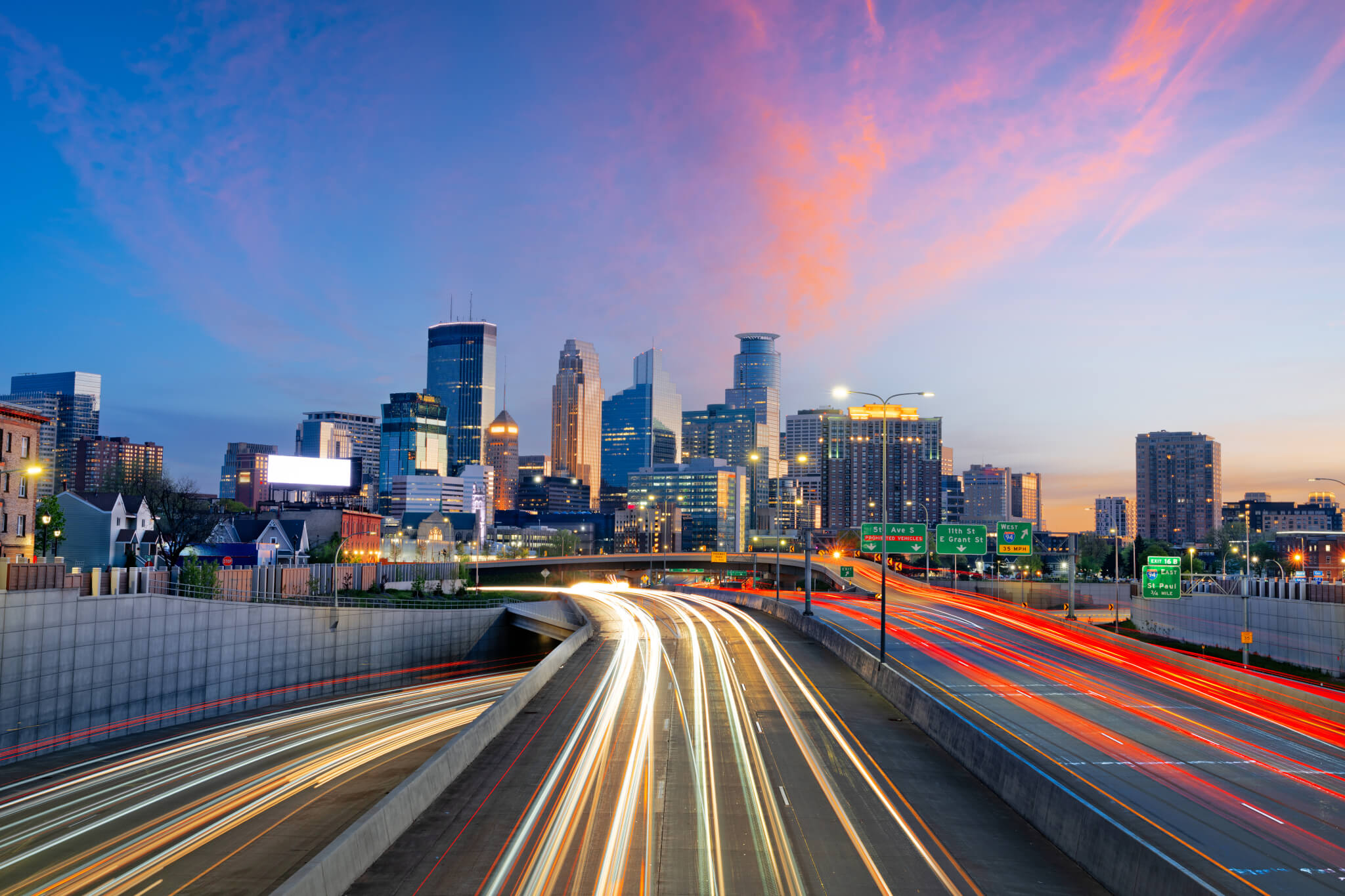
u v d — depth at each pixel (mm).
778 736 32062
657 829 21469
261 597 73312
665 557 183375
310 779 32375
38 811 30109
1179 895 15695
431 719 48219
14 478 79188
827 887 17938
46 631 44719
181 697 54250
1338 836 21719
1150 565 74375
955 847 20438
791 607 77500
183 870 21312
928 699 33125
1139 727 35656
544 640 104375
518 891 17641
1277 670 60375
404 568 112000
